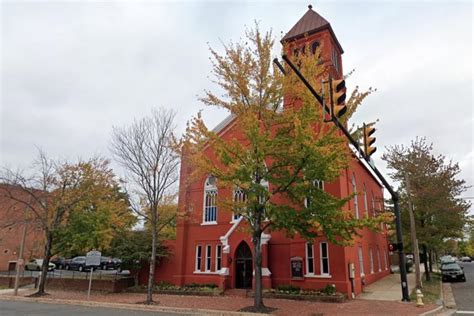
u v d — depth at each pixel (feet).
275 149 49.60
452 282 90.63
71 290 81.61
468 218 89.30
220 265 76.59
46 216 74.69
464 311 49.42
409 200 73.97
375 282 86.43
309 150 44.68
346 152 48.39
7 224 87.51
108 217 74.64
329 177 46.73
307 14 88.28
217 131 79.20
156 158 69.26
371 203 100.27
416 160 89.40
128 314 47.73
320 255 66.23
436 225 88.33
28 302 64.54
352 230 50.47
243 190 50.39
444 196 85.10
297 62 52.54
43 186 76.02
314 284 64.69
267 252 70.23
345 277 62.44
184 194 80.74
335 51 87.56
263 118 53.47
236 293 67.82
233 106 54.19
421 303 50.01
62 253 82.64
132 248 78.28
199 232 80.43
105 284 79.00
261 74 53.57
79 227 75.41
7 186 79.66
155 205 64.49
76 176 77.46
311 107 46.68
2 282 98.02
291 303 55.98
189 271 78.89
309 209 47.91
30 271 127.34
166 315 47.11
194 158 53.16
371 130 38.14
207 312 49.37
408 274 112.47
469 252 280.51
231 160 48.75
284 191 51.34
